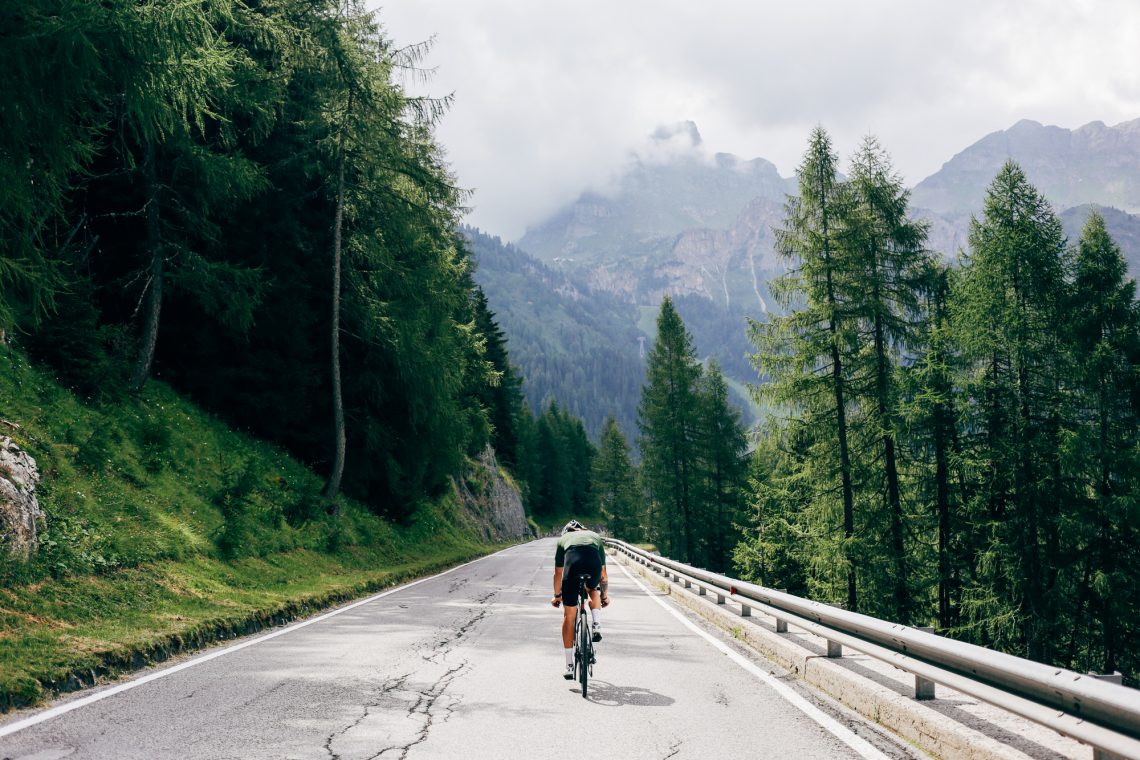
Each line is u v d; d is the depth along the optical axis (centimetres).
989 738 441
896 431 2209
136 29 792
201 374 2136
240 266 2089
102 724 540
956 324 2156
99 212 1891
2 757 457
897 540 2258
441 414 2684
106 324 1762
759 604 1012
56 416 1357
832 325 2309
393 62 2169
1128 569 2108
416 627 1090
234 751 480
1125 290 2170
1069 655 2166
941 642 495
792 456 2542
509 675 746
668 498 4831
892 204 2302
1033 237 2075
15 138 771
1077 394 2120
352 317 2489
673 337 4838
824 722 570
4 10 709
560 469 12088
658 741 516
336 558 1891
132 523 1223
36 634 752
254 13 1891
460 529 4456
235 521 1448
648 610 1401
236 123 2134
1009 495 2178
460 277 2845
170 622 910
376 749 491
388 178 2322
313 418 2545
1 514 919
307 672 749
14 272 859
